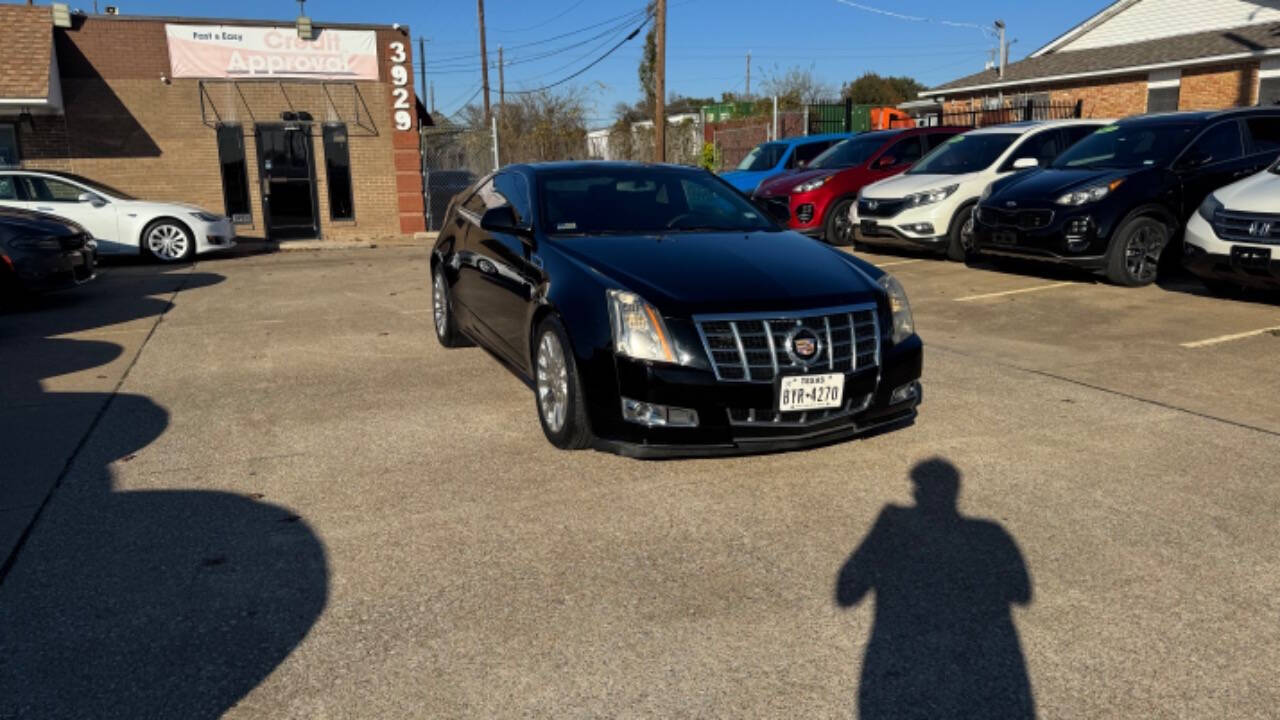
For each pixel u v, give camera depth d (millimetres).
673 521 3629
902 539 3453
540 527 3578
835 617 2898
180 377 6039
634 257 4363
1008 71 28406
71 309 8922
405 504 3818
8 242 8398
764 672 2604
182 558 3320
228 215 16406
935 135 13164
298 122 16531
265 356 6664
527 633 2811
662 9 20062
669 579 3150
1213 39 22234
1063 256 8719
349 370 6191
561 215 5043
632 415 3873
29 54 14211
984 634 2799
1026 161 10180
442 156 22719
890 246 11758
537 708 2443
